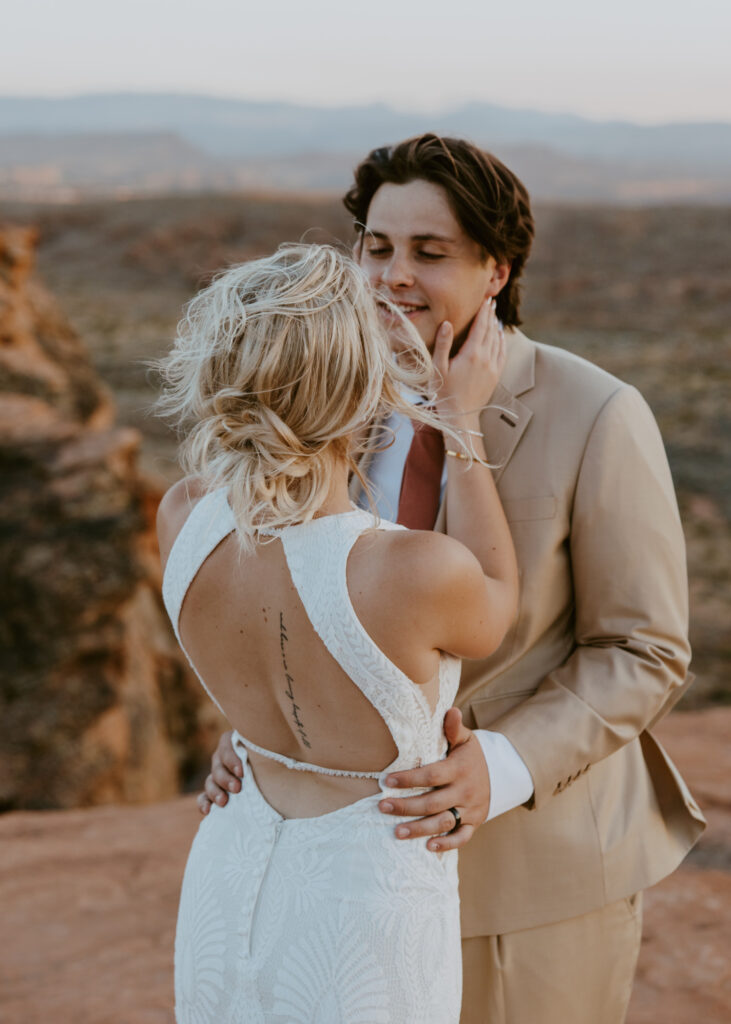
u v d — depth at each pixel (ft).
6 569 20.88
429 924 4.54
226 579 4.57
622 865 5.80
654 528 5.53
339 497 4.50
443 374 5.57
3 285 39.45
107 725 20.08
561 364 5.79
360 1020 4.34
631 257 253.44
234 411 4.34
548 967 5.67
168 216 284.00
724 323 193.26
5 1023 9.27
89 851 13.24
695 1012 8.97
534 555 5.53
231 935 4.59
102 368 128.88
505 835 5.57
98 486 22.30
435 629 4.31
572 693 5.46
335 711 4.40
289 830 4.60
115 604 21.11
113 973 10.18
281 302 4.19
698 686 50.98
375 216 5.80
